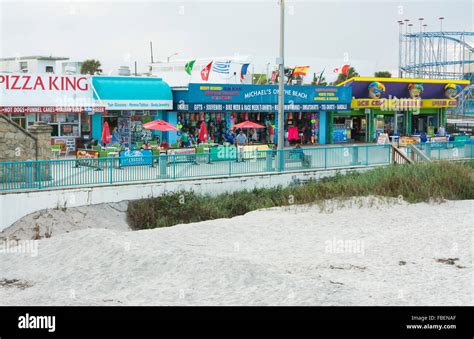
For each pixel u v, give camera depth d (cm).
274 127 4619
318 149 2986
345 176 2906
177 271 1459
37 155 2386
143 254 1564
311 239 1903
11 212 2044
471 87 7169
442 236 1844
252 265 1455
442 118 5650
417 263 1578
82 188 2203
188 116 4231
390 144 3256
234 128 4369
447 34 6950
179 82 5088
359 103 5041
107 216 2211
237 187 2652
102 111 3709
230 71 4684
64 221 2094
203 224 2119
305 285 1343
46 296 1336
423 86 5400
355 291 1321
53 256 1642
